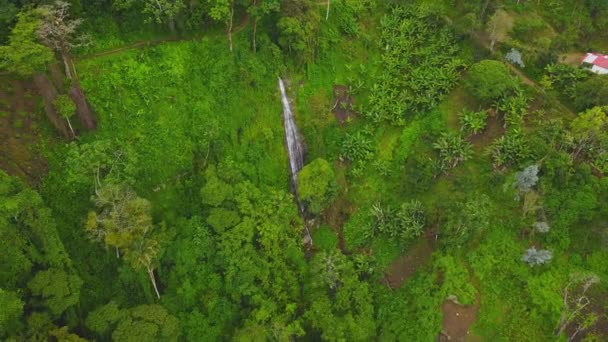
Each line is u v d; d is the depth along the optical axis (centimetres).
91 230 4247
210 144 5325
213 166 5112
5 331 3556
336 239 5688
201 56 5644
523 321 4928
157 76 5356
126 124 5056
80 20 4747
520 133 5606
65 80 4812
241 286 4728
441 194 5575
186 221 4853
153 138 5122
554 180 5309
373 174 5906
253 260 4853
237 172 5203
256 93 5809
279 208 5244
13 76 4762
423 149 5881
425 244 5475
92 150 4488
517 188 5372
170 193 5078
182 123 5309
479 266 5166
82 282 4112
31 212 4041
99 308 4088
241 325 4719
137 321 4050
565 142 5378
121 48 5406
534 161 5406
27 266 3925
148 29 5569
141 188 4916
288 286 5066
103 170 4688
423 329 4928
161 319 4134
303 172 5438
